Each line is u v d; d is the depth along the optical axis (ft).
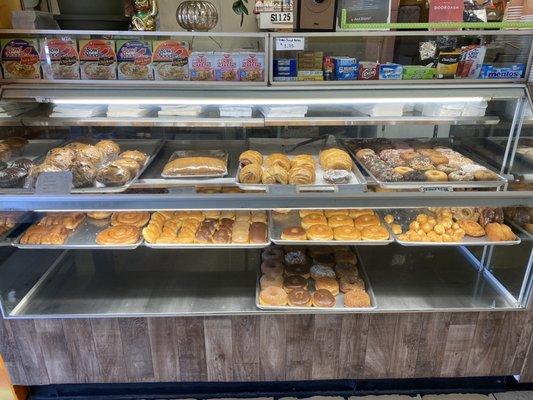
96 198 5.30
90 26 5.10
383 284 6.57
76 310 5.96
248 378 6.33
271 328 5.96
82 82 5.15
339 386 6.67
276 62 5.18
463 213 6.48
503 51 5.27
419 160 6.20
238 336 6.01
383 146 6.72
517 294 6.07
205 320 5.89
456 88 5.34
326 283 6.32
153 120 5.62
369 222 6.35
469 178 5.79
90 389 6.61
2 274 5.84
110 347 6.03
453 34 5.01
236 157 6.52
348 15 5.06
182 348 6.07
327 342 6.07
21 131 6.01
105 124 5.68
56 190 5.30
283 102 5.34
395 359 6.22
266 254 6.95
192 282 6.64
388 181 5.74
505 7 5.57
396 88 5.32
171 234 6.17
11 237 5.91
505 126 5.82
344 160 6.08
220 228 6.37
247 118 5.64
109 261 7.07
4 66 5.06
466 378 6.76
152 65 5.14
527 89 5.34
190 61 5.13
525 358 6.23
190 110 5.61
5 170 5.53
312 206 5.46
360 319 5.92
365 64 5.27
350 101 5.31
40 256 6.69
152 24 5.68
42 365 6.13
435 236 6.15
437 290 6.43
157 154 6.51
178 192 5.52
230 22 6.93
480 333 6.07
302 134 6.60
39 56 5.04
